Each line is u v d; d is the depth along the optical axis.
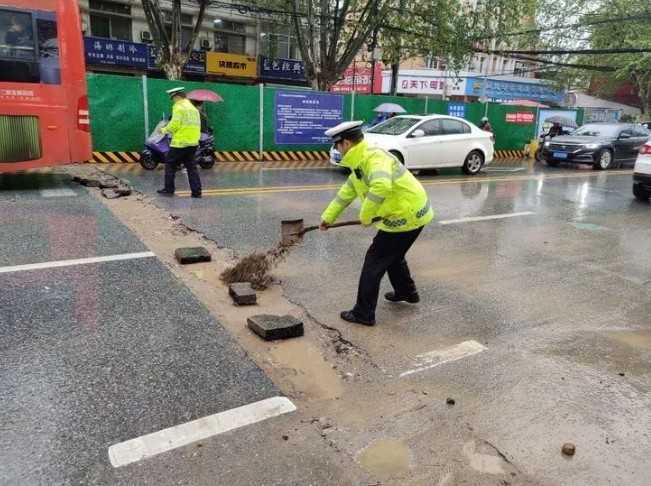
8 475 2.47
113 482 2.46
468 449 2.85
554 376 3.68
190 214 7.74
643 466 2.79
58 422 2.86
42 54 8.59
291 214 8.13
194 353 3.65
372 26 17.64
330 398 3.25
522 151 21.48
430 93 33.59
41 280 4.82
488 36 19.56
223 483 2.49
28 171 11.04
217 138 14.55
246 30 25.86
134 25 22.81
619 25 26.88
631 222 8.86
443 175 14.02
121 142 12.93
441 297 5.09
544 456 2.83
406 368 3.68
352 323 4.37
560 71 36.44
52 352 3.57
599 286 5.62
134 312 4.25
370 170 3.89
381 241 4.25
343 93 16.42
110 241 6.11
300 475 2.57
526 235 7.66
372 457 2.74
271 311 4.46
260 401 3.15
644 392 3.53
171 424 2.89
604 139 16.91
